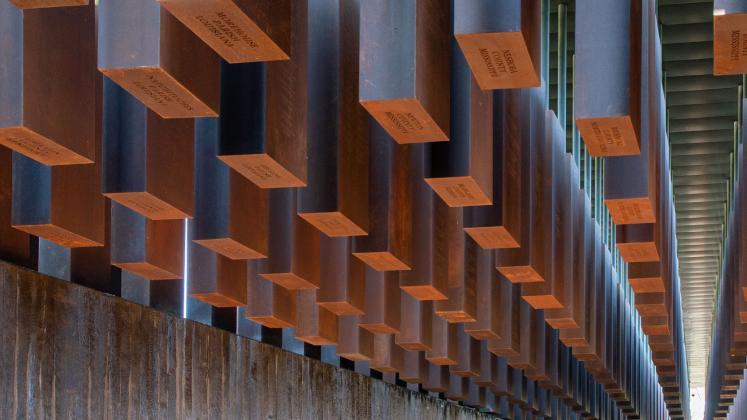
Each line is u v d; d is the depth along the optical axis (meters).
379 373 16.67
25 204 6.80
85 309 8.45
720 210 24.91
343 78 7.80
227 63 6.86
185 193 7.36
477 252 11.61
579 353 14.95
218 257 9.17
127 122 6.95
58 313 8.10
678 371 23.38
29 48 5.79
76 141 6.19
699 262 30.81
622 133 6.73
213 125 7.98
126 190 6.90
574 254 13.45
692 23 14.71
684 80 16.66
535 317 15.66
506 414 19.94
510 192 8.99
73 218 6.99
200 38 5.86
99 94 7.05
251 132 6.77
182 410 10.11
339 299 9.82
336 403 14.38
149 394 9.47
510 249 9.97
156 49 5.60
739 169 14.34
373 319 10.86
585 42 6.55
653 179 8.78
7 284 7.50
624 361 20.45
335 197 7.67
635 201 7.95
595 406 23.17
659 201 11.29
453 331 13.25
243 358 11.59
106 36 5.65
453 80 7.39
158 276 8.50
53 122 5.98
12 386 7.56
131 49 5.62
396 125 6.59
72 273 8.39
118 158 6.93
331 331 11.48
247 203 8.18
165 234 8.30
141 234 8.02
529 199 9.94
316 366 13.71
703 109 17.86
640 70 7.09
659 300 13.18
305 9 7.44
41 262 8.38
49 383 7.99
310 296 11.20
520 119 9.75
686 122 18.53
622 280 20.81
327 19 7.83
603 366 16.39
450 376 16.92
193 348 10.38
